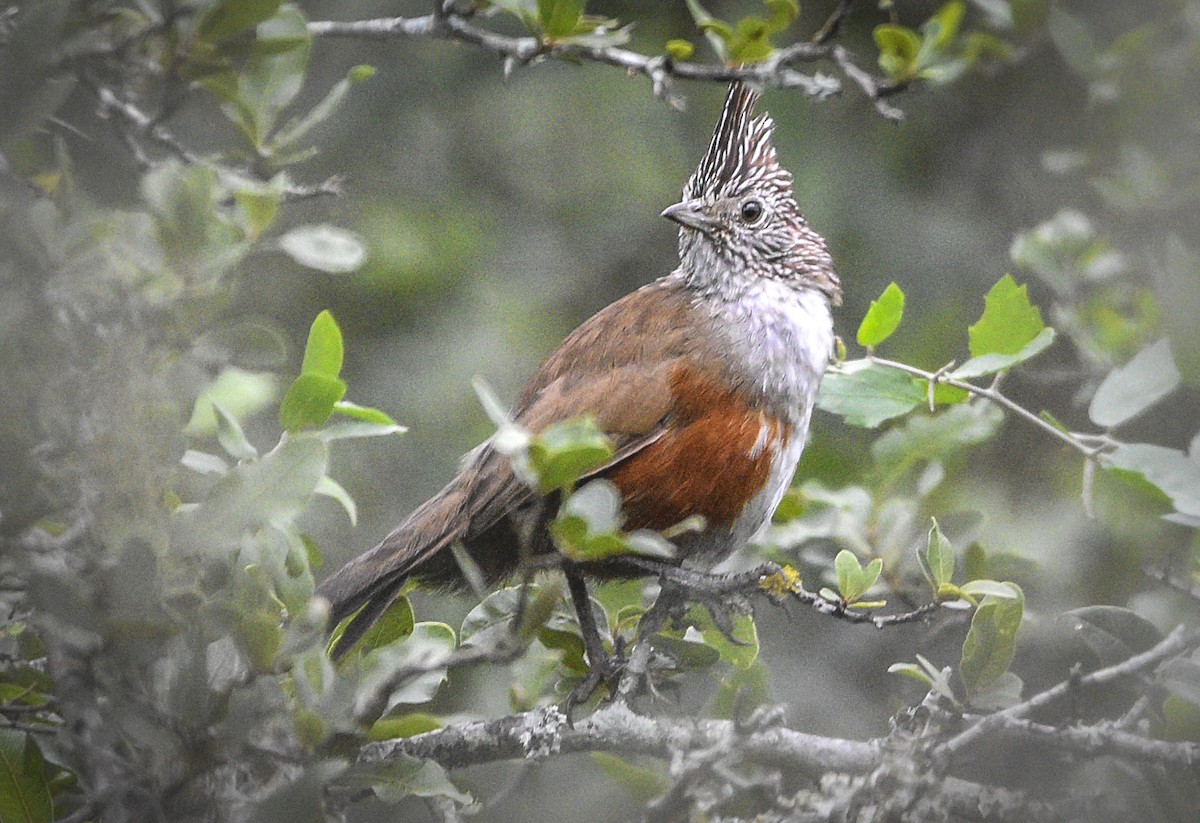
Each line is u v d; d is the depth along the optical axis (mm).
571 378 9703
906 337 13352
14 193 6039
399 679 6062
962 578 9352
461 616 12648
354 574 9023
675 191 14195
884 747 7098
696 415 9453
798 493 9914
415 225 14031
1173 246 7430
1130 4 11867
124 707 5680
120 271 5742
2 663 6668
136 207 6352
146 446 5797
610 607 9289
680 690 8672
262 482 6309
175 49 6051
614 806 9430
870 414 9398
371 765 6641
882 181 13719
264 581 6266
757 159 10305
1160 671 6863
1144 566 7988
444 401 13656
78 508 5734
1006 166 13734
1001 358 8703
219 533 6160
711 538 9664
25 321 5590
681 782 6750
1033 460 12469
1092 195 13266
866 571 7898
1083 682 6957
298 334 13680
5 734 6480
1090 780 7602
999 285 8891
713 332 9680
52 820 6477
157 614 5633
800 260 10234
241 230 6336
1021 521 11023
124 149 6730
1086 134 12742
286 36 6434
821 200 13484
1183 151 10594
